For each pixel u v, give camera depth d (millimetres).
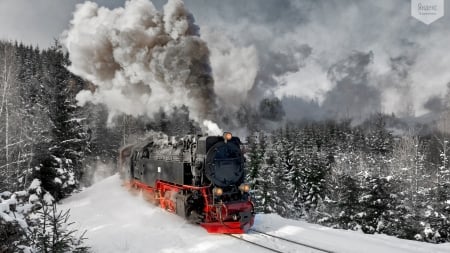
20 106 24016
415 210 21453
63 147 21188
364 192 22203
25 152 18891
